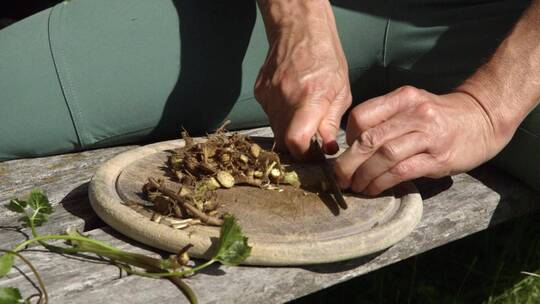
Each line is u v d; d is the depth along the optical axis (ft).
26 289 4.43
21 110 5.32
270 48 5.16
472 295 5.75
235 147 4.97
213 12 5.48
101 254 4.54
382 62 5.63
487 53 5.33
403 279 5.82
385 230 4.63
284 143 5.03
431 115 4.79
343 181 4.79
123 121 5.44
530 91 4.97
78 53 5.38
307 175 4.88
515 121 4.97
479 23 5.39
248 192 4.81
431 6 5.52
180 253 4.48
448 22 5.48
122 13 5.46
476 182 5.27
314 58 5.02
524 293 5.76
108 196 4.73
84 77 5.37
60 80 5.35
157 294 4.42
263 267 4.56
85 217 4.90
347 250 4.55
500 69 4.99
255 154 4.91
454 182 5.26
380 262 4.78
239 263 4.46
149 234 4.58
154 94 5.43
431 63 5.49
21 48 5.37
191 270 4.43
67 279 4.48
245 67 5.51
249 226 4.61
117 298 4.40
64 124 5.37
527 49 4.99
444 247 6.01
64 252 4.60
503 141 4.97
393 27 5.55
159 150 5.10
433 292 5.73
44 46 5.37
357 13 5.58
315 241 4.55
